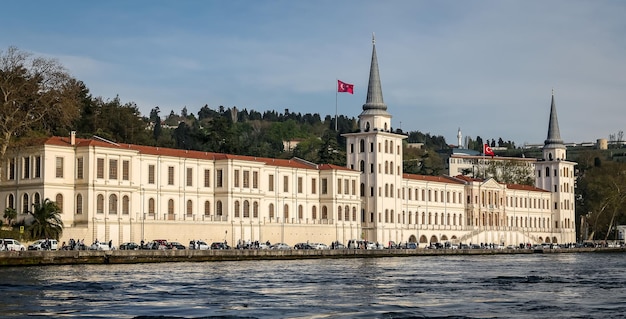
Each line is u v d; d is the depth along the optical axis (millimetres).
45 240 139375
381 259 167625
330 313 71250
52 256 122812
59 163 152375
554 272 126312
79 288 88125
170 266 126625
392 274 116938
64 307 73125
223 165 175875
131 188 158750
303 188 196000
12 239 134375
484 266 142875
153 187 164875
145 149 165625
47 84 158875
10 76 153875
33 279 97312
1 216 155250
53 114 162000
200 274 110562
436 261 161625
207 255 143375
